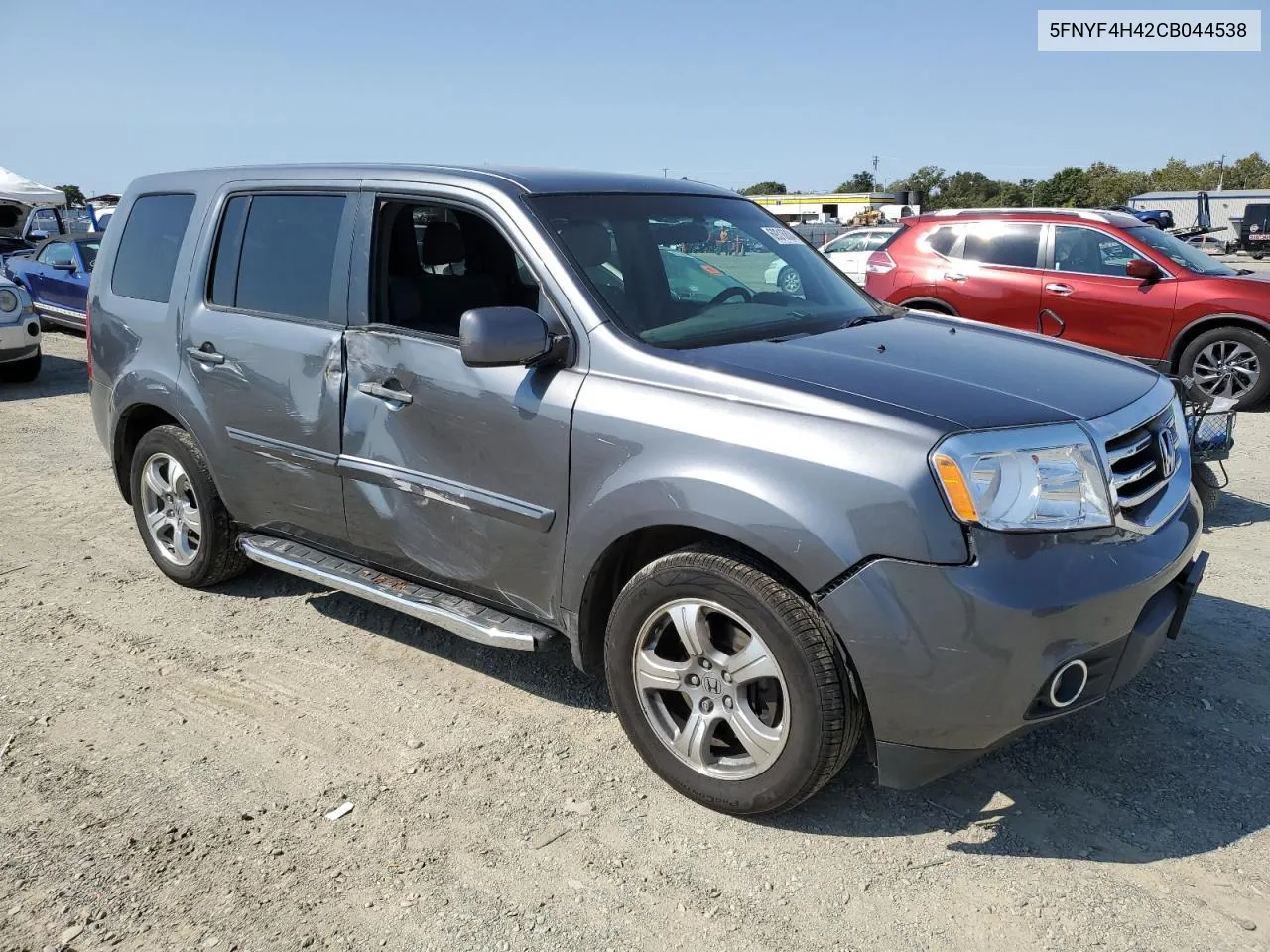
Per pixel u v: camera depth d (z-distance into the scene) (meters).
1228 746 3.43
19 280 13.96
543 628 3.42
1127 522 2.78
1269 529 5.68
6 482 6.82
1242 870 2.80
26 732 3.57
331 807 3.12
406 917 2.65
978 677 2.59
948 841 2.95
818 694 2.75
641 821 3.05
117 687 3.90
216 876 2.80
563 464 3.16
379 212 3.78
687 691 3.06
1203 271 9.16
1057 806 3.11
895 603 2.61
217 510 4.54
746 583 2.82
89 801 3.15
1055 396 2.93
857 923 2.62
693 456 2.88
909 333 3.61
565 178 3.76
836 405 2.75
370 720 3.65
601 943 2.56
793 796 2.90
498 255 3.89
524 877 2.80
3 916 2.65
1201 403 5.39
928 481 2.57
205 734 3.55
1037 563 2.60
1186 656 4.06
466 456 3.41
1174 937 2.54
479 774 3.30
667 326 3.32
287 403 3.96
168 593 4.83
